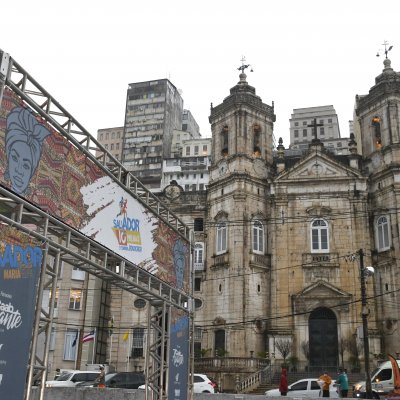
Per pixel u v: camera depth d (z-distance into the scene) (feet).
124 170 49.78
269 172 148.25
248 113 150.00
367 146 144.77
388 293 126.21
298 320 128.16
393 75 143.13
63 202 39.22
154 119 300.40
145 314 144.97
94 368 128.88
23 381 32.71
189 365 63.26
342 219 135.54
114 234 46.91
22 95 35.01
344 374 88.58
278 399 74.02
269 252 138.41
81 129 42.52
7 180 33.30
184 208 152.66
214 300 136.26
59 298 136.98
